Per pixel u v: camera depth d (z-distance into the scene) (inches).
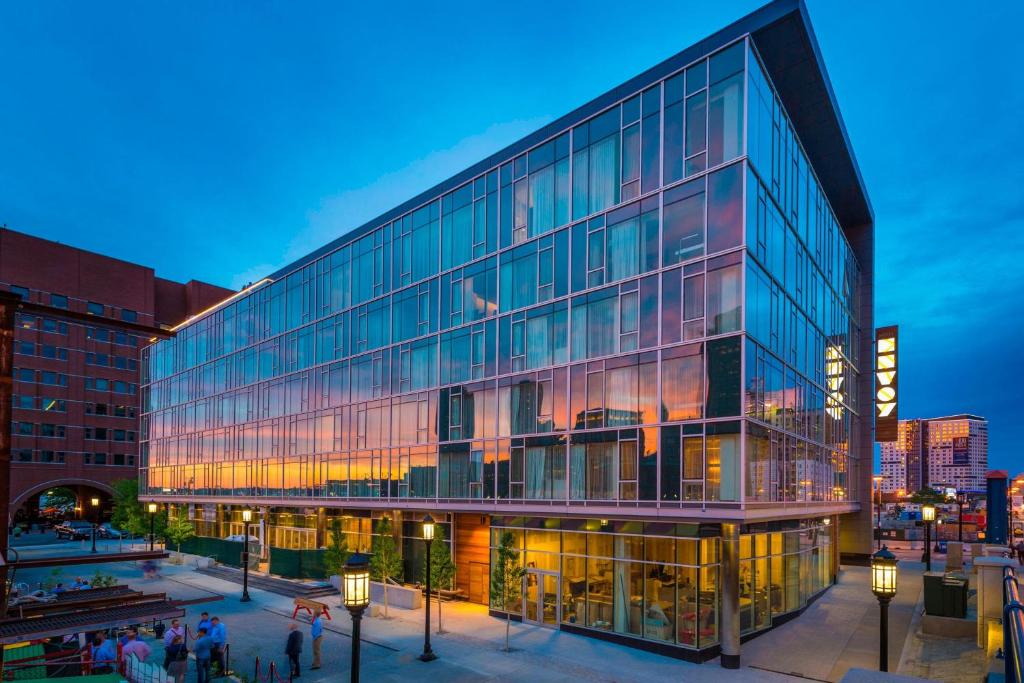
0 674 497.4
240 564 1662.2
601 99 1050.7
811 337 1206.3
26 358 3061.0
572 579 984.9
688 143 932.0
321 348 1669.5
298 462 1711.4
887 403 1637.6
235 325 2070.6
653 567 882.1
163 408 2493.8
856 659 805.2
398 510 1366.9
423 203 1393.9
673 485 881.5
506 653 856.9
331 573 1288.1
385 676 764.6
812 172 1267.2
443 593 1230.9
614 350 981.8
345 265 1615.4
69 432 3174.2
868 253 1691.7
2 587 515.8
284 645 903.1
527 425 1098.1
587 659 827.4
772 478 922.7
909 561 1659.7
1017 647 175.2
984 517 2529.5
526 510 1064.8
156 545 2215.8
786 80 1003.3
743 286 845.2
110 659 708.7
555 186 1110.4
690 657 818.2
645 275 954.7
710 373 862.5
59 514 3988.7
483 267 1230.3
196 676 770.8
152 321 3518.7
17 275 3061.0
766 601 955.3
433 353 1321.4
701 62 931.3
